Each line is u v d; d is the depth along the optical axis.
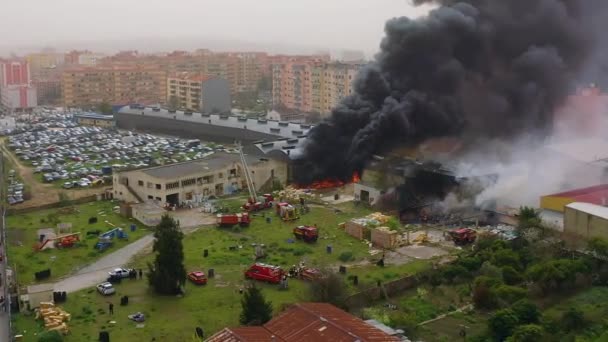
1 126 167.75
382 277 60.03
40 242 71.56
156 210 80.88
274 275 59.03
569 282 56.12
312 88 196.75
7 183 104.25
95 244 71.25
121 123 167.88
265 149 102.75
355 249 68.81
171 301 55.81
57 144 143.12
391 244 68.75
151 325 50.94
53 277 61.94
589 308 52.47
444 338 48.59
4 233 75.69
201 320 51.81
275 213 83.25
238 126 138.75
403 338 45.69
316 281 54.84
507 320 48.25
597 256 60.34
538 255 62.38
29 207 86.69
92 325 50.91
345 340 40.34
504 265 59.28
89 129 165.50
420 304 54.75
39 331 49.56
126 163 121.50
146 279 61.00
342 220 79.31
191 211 86.00
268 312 48.81
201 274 59.84
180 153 130.88
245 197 92.81
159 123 156.88
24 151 134.50
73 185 103.19
